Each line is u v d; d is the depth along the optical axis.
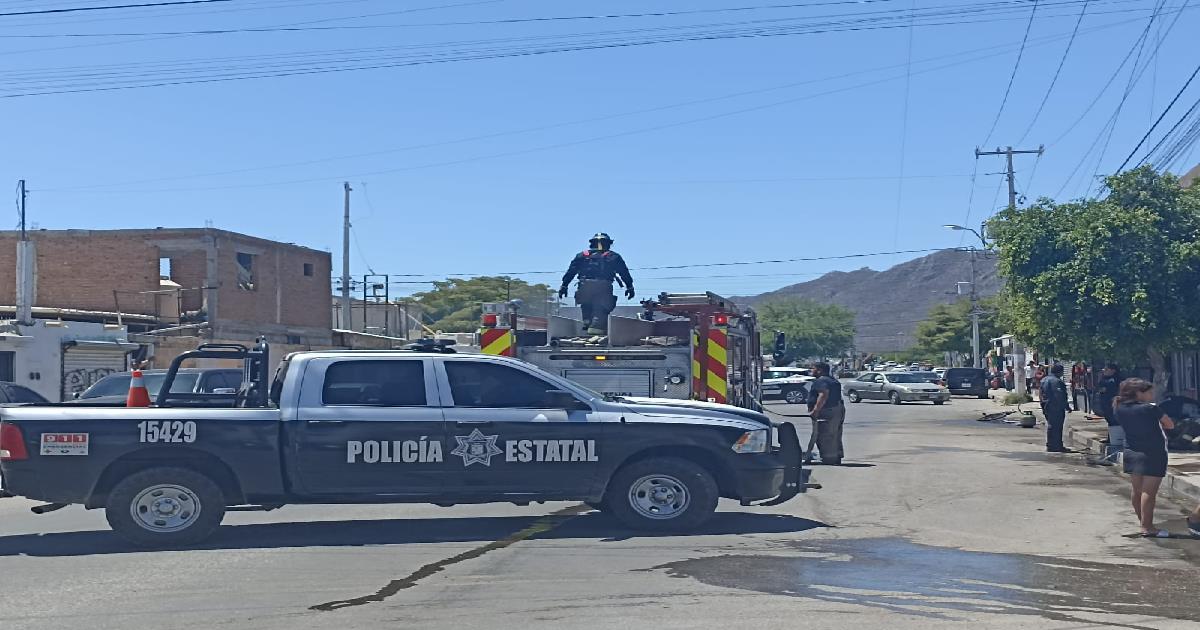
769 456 10.78
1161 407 10.82
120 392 18.02
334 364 10.46
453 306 100.69
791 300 139.88
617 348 15.71
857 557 9.48
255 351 10.88
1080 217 20.44
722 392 15.59
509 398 10.57
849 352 137.50
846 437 26.41
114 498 10.01
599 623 7.20
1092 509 12.78
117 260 41.81
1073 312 20.17
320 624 7.24
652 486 10.66
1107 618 7.32
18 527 11.70
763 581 8.46
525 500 10.49
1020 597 7.93
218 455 10.12
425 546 10.08
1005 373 57.72
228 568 9.13
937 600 7.83
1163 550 9.95
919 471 17.33
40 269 41.91
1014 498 13.80
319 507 12.83
